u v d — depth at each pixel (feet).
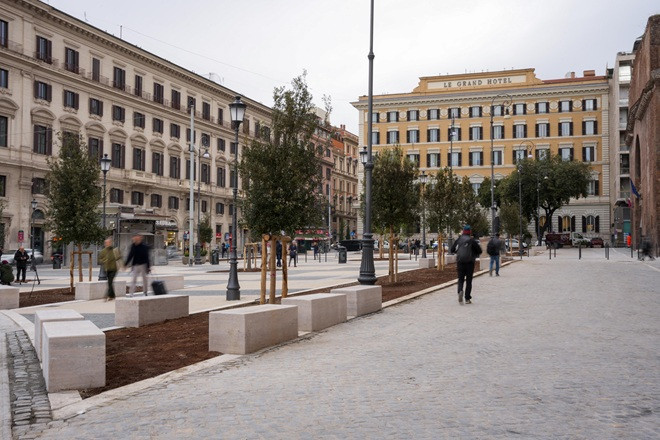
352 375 22.50
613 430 15.81
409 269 95.76
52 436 16.01
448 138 282.77
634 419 16.76
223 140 232.53
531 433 15.61
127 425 16.76
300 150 44.16
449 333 32.19
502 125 276.21
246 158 44.21
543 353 26.35
